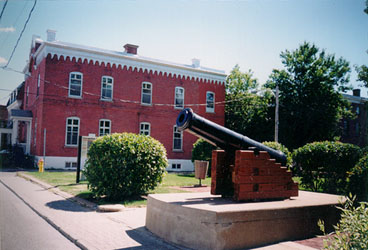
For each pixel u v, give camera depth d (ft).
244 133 112.98
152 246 16.30
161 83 85.92
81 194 33.30
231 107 118.52
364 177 25.89
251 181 19.39
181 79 89.15
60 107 72.08
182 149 87.81
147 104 83.25
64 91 72.64
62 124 72.02
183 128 19.38
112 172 30.14
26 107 96.07
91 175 30.99
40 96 72.95
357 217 11.23
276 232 17.10
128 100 80.64
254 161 19.61
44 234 19.02
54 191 36.27
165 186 41.70
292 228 17.87
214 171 20.51
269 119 102.32
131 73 81.51
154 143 32.81
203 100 92.79
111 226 20.56
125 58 80.53
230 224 15.35
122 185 30.40
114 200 30.60
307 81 94.84
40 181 45.57
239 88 132.77
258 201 19.61
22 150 78.64
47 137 70.23
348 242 10.98
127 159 30.48
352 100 129.80
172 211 17.44
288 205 18.28
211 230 15.11
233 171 19.92
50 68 71.36
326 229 19.63
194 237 15.88
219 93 96.02
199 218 15.76
